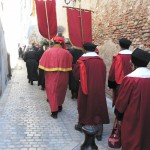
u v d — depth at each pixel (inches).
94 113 232.5
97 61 233.5
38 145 219.9
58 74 295.6
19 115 298.4
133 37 322.0
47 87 297.4
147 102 148.3
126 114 151.4
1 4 483.2
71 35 295.0
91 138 191.8
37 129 256.4
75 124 270.7
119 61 227.0
